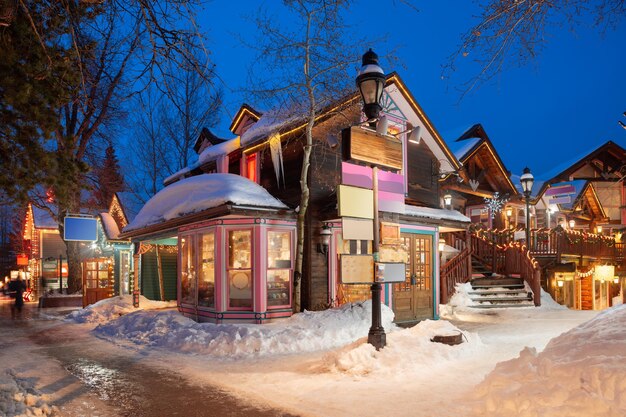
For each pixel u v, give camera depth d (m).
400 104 17.33
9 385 7.74
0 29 7.99
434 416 6.00
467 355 9.36
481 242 21.97
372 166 9.72
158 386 7.92
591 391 5.50
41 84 8.69
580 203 33.59
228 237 13.74
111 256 25.16
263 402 6.85
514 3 7.03
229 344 10.91
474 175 26.31
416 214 15.14
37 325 17.09
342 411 6.33
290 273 14.04
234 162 19.14
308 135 13.67
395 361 8.38
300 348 10.89
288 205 15.34
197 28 6.29
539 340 11.27
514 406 5.74
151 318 13.92
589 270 24.50
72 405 6.91
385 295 14.55
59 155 9.99
